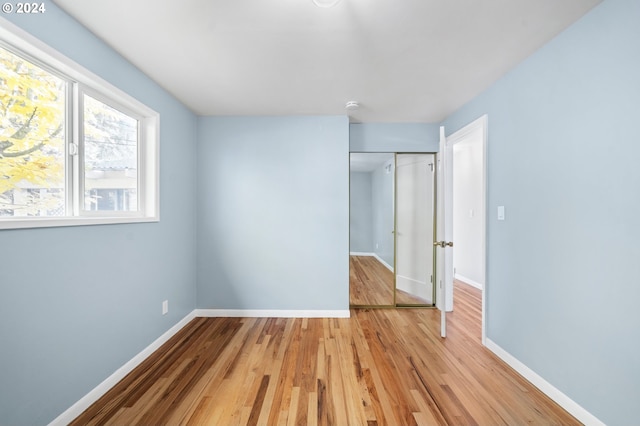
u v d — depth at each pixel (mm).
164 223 2504
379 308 3480
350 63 2045
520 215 2062
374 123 3455
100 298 1762
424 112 3090
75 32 1558
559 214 1721
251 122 3182
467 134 2852
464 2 1425
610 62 1404
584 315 1554
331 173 3178
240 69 2133
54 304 1454
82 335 1624
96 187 1829
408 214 3602
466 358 2258
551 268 1780
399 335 2691
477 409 1663
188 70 2148
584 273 1556
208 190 3176
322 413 1620
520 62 2039
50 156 1522
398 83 2367
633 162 1310
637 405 1299
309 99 2717
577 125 1594
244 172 3182
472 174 4648
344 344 2488
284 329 2814
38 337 1371
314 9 1474
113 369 1869
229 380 1934
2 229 1213
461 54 1929
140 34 1695
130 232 2045
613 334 1400
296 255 3182
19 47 1325
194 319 3092
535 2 1431
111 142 1975
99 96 1827
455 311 3383
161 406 1670
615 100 1384
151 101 2299
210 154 3174
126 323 2002
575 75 1600
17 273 1278
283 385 1881
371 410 1646
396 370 2072
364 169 4215
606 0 1414
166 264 2543
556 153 1740
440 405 1694
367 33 1686
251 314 3174
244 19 1557
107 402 1699
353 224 4211
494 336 2354
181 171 2830
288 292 3186
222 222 3184
